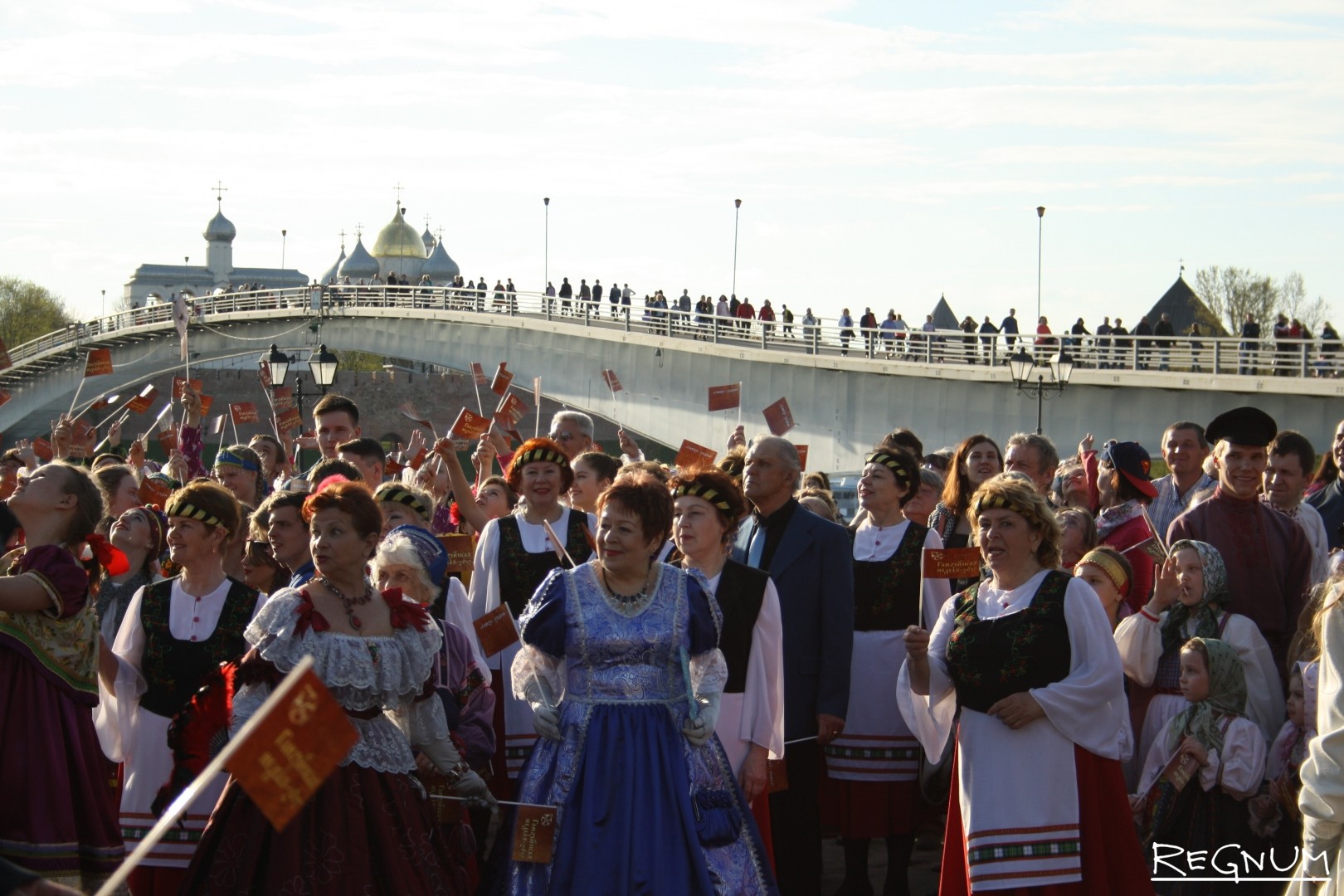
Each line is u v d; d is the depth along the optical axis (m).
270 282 184.25
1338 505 10.08
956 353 42.34
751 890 6.25
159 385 91.69
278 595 5.95
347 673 5.78
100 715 6.98
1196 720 7.73
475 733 7.04
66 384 83.88
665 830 6.01
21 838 6.05
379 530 6.11
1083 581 6.60
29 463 14.23
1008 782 6.41
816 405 45.81
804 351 46.25
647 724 6.16
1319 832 5.34
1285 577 8.65
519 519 8.38
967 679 6.53
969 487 9.62
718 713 6.45
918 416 42.91
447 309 65.06
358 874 5.68
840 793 8.55
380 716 5.95
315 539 5.98
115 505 9.50
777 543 8.11
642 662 6.23
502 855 6.32
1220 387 36.25
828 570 7.97
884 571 8.62
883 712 8.52
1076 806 6.39
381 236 159.38
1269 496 9.24
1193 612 8.20
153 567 8.42
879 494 8.75
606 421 86.19
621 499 6.24
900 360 43.31
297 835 5.65
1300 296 89.19
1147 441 38.28
